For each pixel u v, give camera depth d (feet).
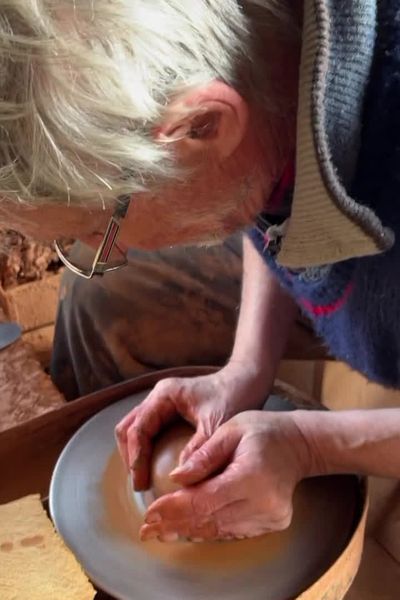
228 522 2.83
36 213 2.26
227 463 2.93
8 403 3.81
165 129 2.12
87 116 1.98
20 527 3.06
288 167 2.59
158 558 2.91
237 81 2.21
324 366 5.19
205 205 2.53
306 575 2.84
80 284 4.33
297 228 2.36
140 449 3.15
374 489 4.65
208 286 4.38
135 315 4.33
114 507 3.13
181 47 2.02
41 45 1.86
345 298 3.04
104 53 1.92
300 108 2.14
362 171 2.47
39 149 1.98
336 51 2.14
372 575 4.36
